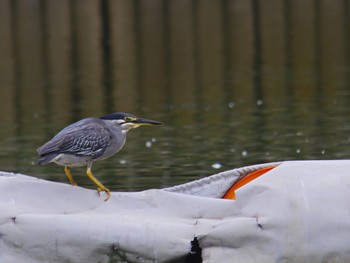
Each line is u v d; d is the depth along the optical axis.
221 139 15.62
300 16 30.97
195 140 15.55
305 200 7.31
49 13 29.30
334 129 16.41
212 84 22.78
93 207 7.82
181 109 19.38
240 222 7.32
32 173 12.87
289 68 24.95
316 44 27.95
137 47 27.27
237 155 14.01
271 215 7.30
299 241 7.24
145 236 7.40
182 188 9.05
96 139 8.05
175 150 14.55
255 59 26.22
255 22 30.17
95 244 7.45
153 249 7.38
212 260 7.34
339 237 7.25
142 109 19.56
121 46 27.23
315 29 29.64
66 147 7.94
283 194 7.35
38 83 23.27
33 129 17.38
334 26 29.83
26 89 22.55
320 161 7.72
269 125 17.09
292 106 19.53
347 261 7.26
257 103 19.97
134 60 25.95
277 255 7.25
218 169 12.90
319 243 7.25
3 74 24.55
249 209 7.43
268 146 14.80
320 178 7.46
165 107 19.72
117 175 12.52
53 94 21.78
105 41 27.72
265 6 32.06
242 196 7.52
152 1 31.58
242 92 21.62
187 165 13.20
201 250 7.42
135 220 7.54
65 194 7.84
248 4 32.22
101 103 20.45
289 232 7.26
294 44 27.97
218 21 30.08
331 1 32.91
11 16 29.16
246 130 16.55
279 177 7.50
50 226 7.52
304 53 26.88
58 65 25.42
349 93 21.09
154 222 7.50
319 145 14.78
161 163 13.41
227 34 28.77
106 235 7.46
